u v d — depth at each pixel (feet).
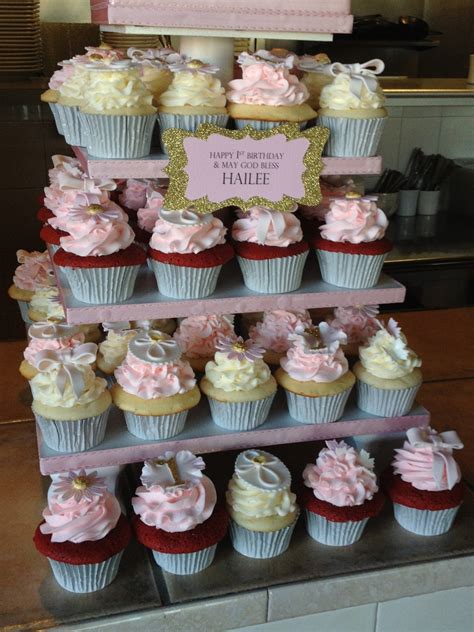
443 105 4.33
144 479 1.90
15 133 4.19
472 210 4.68
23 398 2.76
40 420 1.98
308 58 2.28
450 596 2.04
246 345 2.09
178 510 1.87
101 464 2.01
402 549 2.04
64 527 1.82
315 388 2.10
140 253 2.00
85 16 4.47
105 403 1.99
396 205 4.65
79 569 1.80
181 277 2.00
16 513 2.15
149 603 1.83
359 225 2.11
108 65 1.88
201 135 1.89
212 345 2.32
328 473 2.02
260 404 2.08
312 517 2.04
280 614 1.90
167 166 1.90
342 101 2.02
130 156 1.93
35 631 1.74
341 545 2.05
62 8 4.42
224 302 2.05
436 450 2.10
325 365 2.12
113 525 1.87
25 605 1.81
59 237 2.19
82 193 2.02
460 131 4.75
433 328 3.44
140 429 2.04
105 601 1.83
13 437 2.53
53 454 1.99
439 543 2.07
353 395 2.38
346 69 2.07
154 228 2.08
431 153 4.75
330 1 1.91
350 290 2.17
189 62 1.99
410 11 4.81
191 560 1.89
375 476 2.05
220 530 1.91
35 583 1.89
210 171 1.93
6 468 2.36
